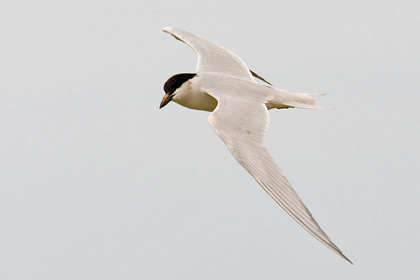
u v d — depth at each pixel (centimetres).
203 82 1451
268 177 1159
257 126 1280
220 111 1296
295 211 1097
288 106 1437
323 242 1041
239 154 1200
